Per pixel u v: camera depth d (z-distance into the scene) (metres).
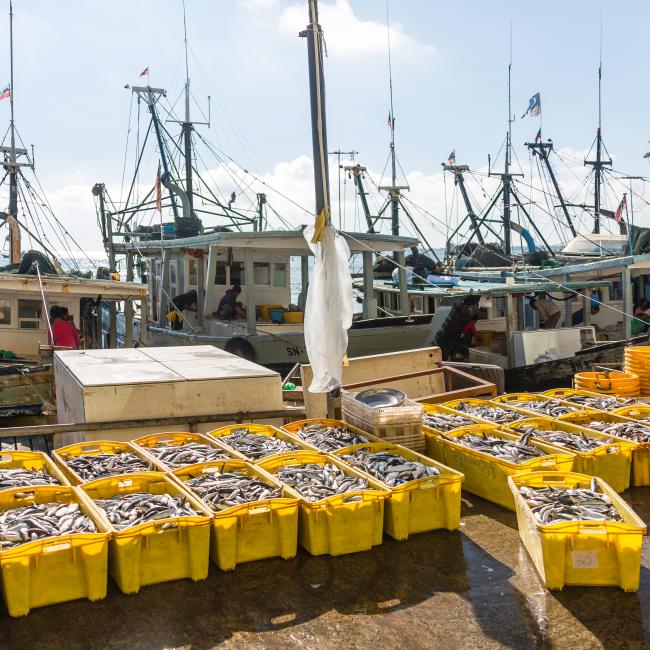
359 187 34.19
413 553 6.11
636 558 5.29
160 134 24.47
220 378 8.67
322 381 7.66
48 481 6.41
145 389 8.33
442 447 8.00
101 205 26.86
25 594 5.05
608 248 28.64
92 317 17.03
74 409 8.77
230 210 25.75
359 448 7.54
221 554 5.72
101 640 4.77
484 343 17.53
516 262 26.83
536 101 33.75
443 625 4.95
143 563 5.47
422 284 20.67
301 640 4.77
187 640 4.77
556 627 4.90
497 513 7.04
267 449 7.47
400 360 11.66
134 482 6.38
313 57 7.55
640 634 4.80
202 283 18.23
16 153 21.53
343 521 6.02
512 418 8.71
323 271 7.64
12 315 14.80
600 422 8.60
